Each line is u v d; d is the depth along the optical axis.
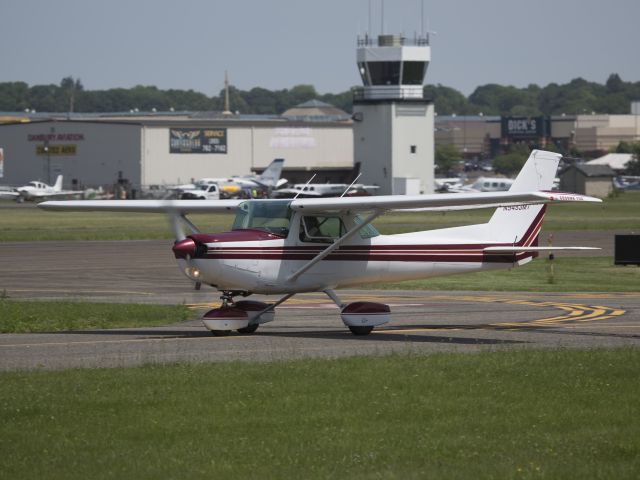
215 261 63.19
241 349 59.53
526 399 43.69
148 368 50.53
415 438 37.34
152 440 37.06
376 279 69.00
